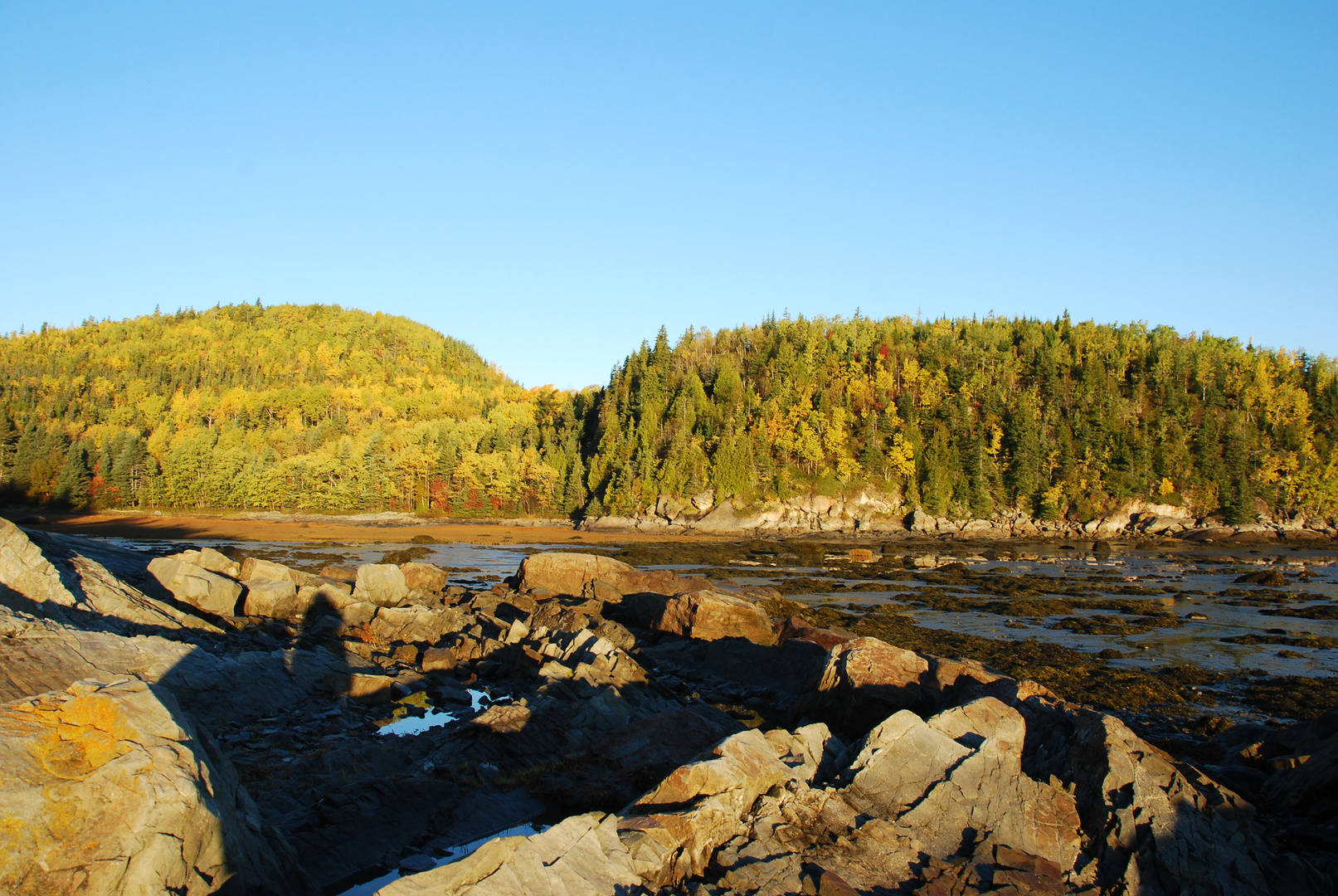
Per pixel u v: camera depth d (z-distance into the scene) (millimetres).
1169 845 12094
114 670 18328
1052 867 11961
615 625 31688
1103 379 141375
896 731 14633
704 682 27578
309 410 187125
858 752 14516
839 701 21000
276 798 13383
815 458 123438
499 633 30328
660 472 122938
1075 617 41375
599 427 147500
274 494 131750
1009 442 127125
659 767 15633
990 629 37531
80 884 7105
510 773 15969
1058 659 30156
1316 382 139000
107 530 98375
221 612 30766
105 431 161875
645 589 41906
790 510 118062
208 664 20875
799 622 29766
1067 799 13516
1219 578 61094
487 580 53031
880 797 13367
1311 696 24688
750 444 123188
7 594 20844
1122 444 122500
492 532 109438
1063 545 102750
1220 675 28078
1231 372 145000
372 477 132375
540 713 18125
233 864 8453
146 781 7934
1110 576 62438
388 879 11898
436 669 26953
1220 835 12516
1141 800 12844
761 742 14055
